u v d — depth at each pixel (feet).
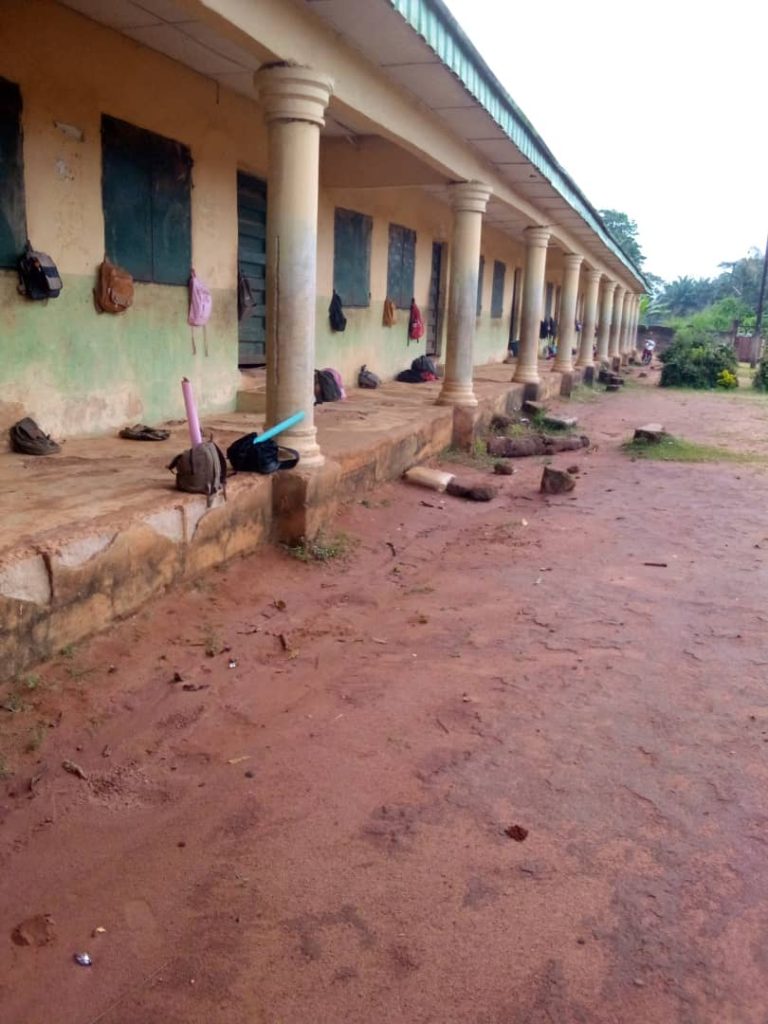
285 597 17.74
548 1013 7.68
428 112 26.50
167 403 25.96
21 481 17.30
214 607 16.46
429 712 13.24
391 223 43.06
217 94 26.40
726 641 16.10
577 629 16.66
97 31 21.04
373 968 8.20
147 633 14.89
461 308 34.22
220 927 8.73
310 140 19.08
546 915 8.89
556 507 27.30
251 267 31.22
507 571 20.49
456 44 22.34
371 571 20.20
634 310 118.32
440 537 23.63
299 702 13.56
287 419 20.25
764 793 11.18
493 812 10.66
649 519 25.76
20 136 19.34
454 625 16.90
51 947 8.48
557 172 38.91
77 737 11.98
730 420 52.37
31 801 10.67
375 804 10.83
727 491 30.07
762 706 13.55
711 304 229.66
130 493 16.61
